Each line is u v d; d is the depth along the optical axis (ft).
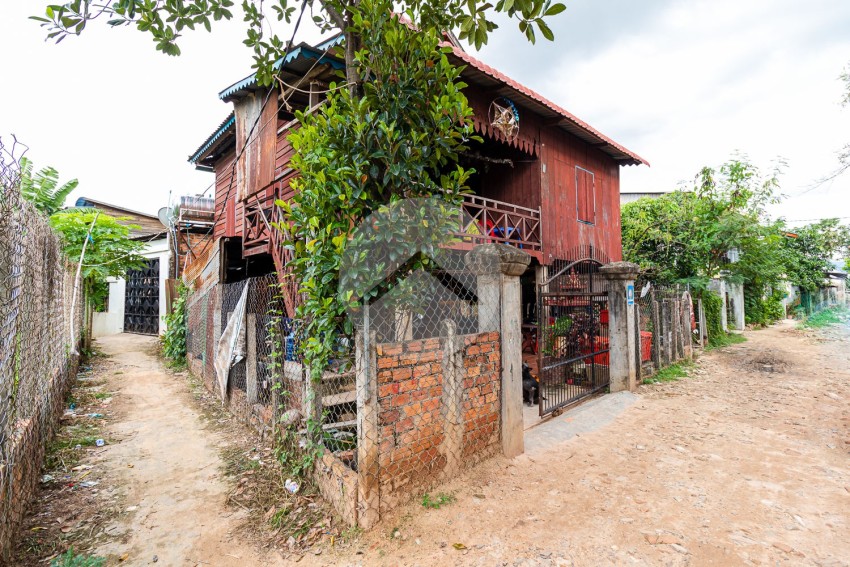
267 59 13.30
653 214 43.39
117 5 10.09
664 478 11.57
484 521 9.51
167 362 31.76
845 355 30.53
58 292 18.06
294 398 13.51
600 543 8.73
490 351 12.33
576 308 22.27
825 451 13.29
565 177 29.91
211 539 9.39
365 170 10.30
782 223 36.83
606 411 17.35
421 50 10.47
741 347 34.99
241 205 27.91
